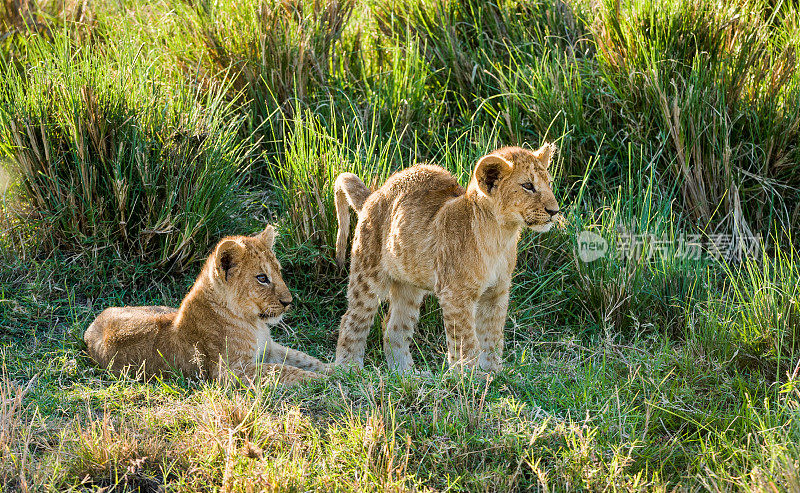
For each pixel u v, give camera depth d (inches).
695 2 468.4
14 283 395.2
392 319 387.2
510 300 410.9
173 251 410.6
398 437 298.5
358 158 428.1
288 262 419.5
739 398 331.9
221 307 347.3
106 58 452.1
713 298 396.5
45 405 319.9
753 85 460.1
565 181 467.5
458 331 348.5
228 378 336.2
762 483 260.5
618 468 275.6
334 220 420.5
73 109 401.4
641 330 398.6
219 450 285.6
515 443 290.8
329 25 514.6
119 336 352.5
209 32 491.8
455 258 343.9
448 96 521.7
